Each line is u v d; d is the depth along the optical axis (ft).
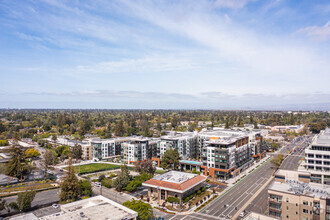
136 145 582.76
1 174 460.55
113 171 532.73
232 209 325.42
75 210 253.24
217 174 475.72
